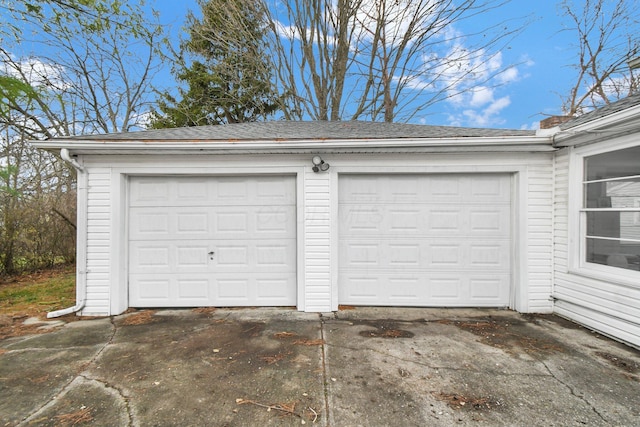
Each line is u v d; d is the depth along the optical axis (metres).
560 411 2.27
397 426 2.11
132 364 3.01
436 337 3.66
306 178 4.68
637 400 2.40
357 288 4.84
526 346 3.41
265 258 4.85
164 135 4.87
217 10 11.91
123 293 4.66
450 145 4.36
